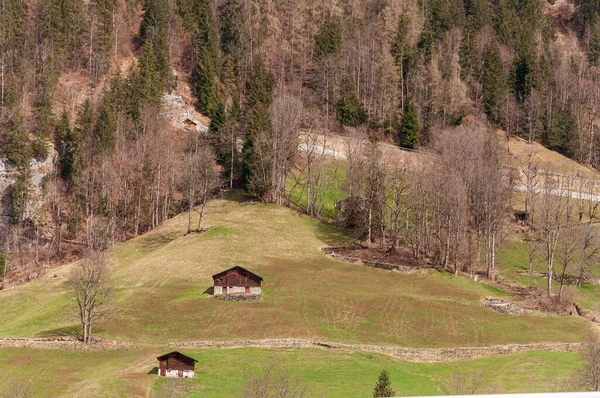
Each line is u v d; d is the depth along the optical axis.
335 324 116.50
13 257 160.50
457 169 157.50
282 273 137.00
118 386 87.75
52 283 137.62
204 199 160.62
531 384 94.19
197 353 103.50
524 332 116.69
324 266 142.88
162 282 131.38
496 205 148.38
